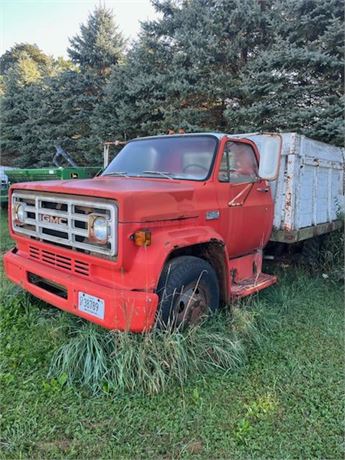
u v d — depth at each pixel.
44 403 2.53
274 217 4.62
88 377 2.71
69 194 2.93
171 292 2.98
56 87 14.84
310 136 8.58
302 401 2.64
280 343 3.47
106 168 4.29
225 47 10.06
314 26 8.63
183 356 2.79
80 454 2.14
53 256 3.23
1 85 21.33
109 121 12.08
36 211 3.32
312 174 5.05
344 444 2.25
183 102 10.59
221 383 2.80
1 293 4.12
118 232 2.65
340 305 4.46
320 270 5.77
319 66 8.61
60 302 3.03
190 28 10.47
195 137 3.85
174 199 3.04
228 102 10.60
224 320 3.49
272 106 9.01
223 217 3.58
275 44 9.04
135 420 2.40
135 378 2.69
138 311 2.67
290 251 5.91
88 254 2.87
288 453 2.17
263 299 4.43
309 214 5.07
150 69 11.45
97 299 2.74
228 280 3.56
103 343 2.90
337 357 3.25
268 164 3.59
